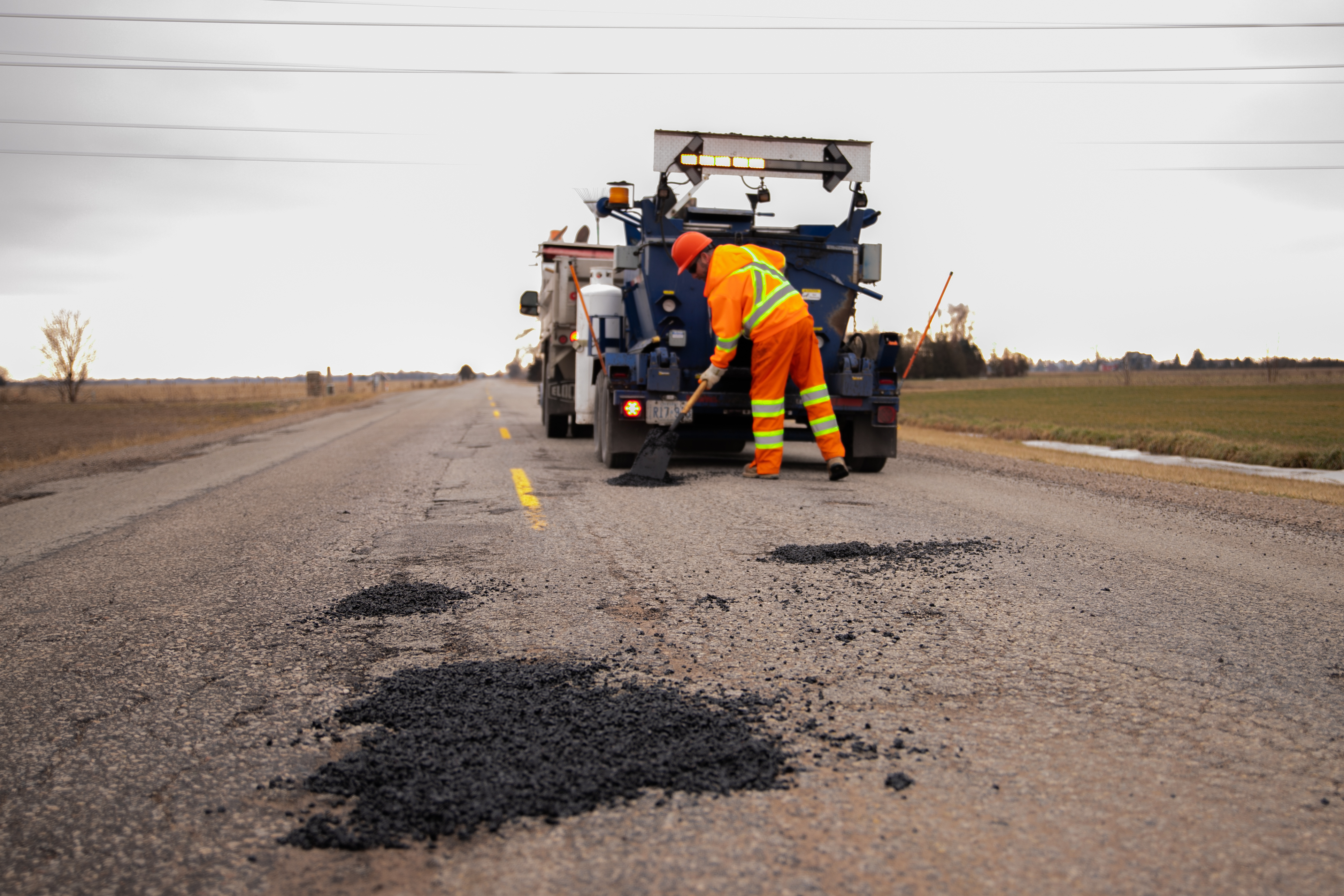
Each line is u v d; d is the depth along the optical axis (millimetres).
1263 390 62656
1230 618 3842
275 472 10289
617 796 2156
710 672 3094
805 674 3078
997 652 3332
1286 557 5281
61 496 8898
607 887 1762
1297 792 2176
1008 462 11664
